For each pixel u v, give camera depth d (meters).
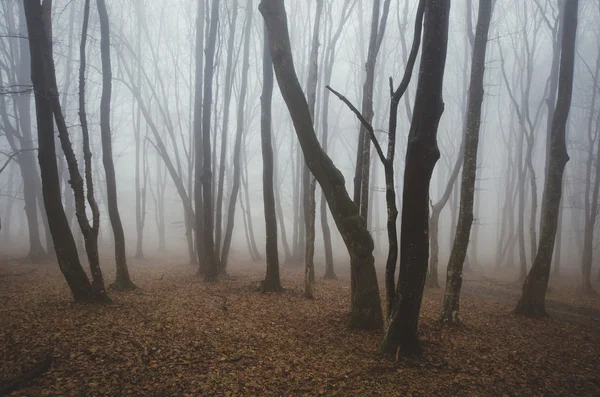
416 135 6.20
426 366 6.60
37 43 8.93
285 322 9.52
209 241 15.23
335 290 14.77
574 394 6.09
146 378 5.73
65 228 9.55
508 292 16.86
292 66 8.63
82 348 6.48
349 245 8.69
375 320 8.76
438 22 5.99
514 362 7.36
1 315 8.09
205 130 15.00
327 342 7.94
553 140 11.50
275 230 13.53
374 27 10.55
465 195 9.89
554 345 8.69
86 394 5.12
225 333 8.20
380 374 6.25
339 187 8.53
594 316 12.45
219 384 5.73
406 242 6.54
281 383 5.89
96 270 9.70
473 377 6.42
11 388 4.98
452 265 9.85
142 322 8.41
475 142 9.96
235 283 15.25
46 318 8.06
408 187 6.33
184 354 6.77
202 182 15.16
